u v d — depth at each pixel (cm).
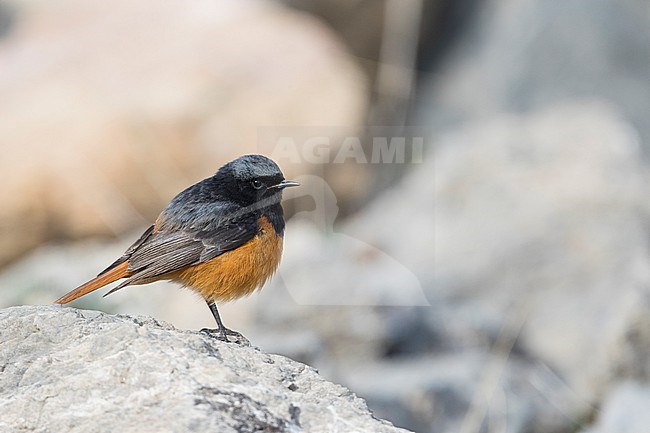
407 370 1267
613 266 1489
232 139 1747
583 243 1538
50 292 1467
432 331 1363
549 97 1961
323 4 2062
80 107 1777
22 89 1847
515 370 1288
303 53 1892
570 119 1809
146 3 2028
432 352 1342
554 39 2027
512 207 1617
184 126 1750
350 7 2039
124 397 614
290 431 601
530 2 2108
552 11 2067
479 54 2103
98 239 1691
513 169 1688
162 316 1365
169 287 1434
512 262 1539
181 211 856
